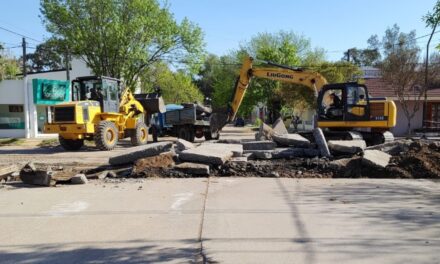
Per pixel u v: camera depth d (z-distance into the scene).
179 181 9.08
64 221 6.00
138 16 28.61
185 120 22.52
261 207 6.63
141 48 29.09
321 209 6.46
